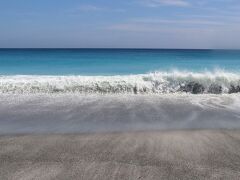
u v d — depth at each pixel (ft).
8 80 38.04
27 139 19.08
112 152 16.67
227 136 19.93
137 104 29.55
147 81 37.65
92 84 36.42
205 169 14.40
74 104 29.32
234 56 149.69
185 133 20.58
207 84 37.88
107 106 28.60
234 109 27.86
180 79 38.22
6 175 13.62
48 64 96.43
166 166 14.73
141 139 19.13
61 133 20.47
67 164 14.90
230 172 14.08
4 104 29.01
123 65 95.55
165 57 140.36
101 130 21.22
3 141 18.65
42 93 34.50
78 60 114.01
